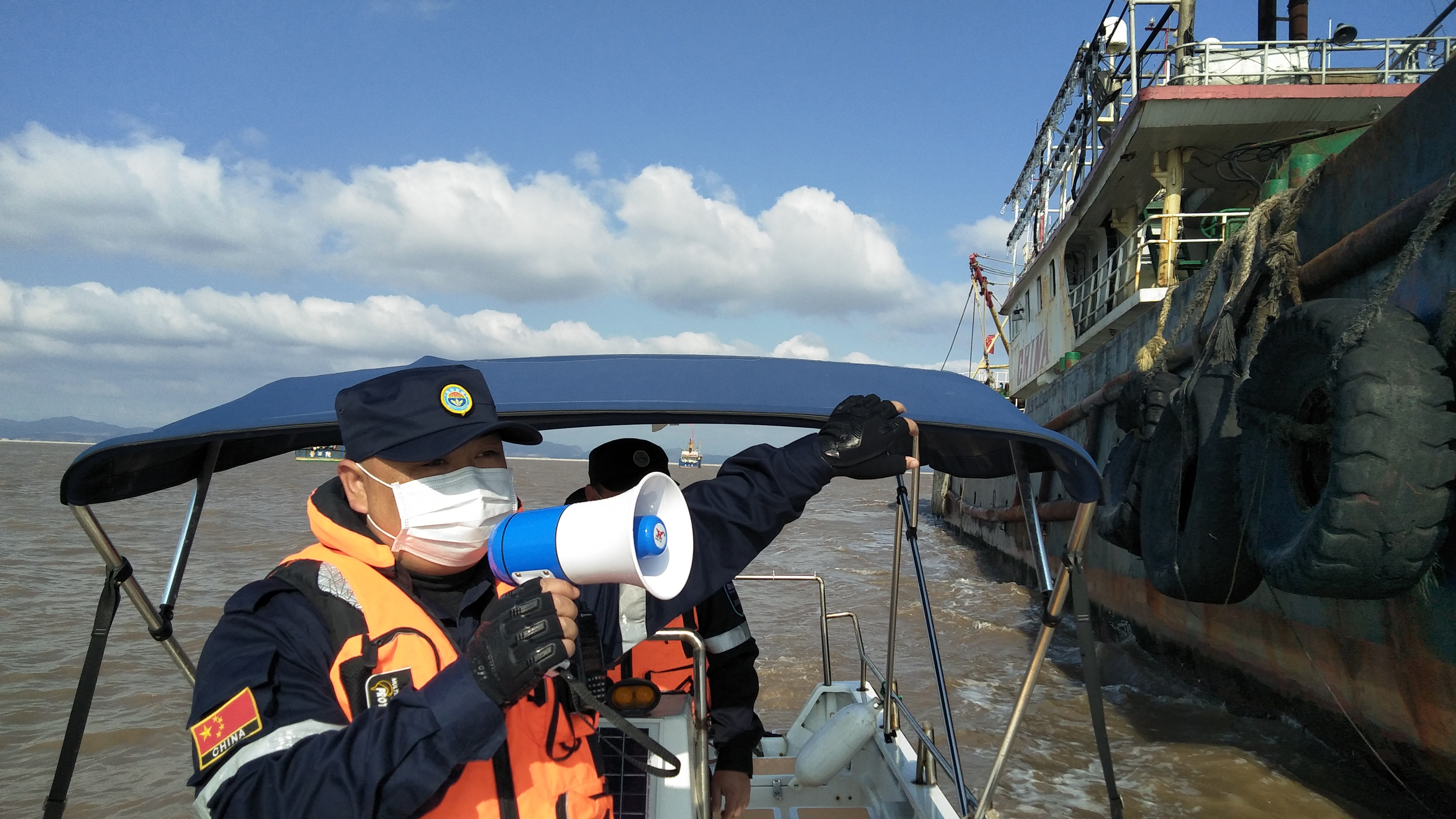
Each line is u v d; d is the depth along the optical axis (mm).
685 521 1390
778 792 3916
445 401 1349
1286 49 9852
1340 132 7051
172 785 5730
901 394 2531
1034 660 2584
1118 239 13477
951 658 9172
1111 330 11836
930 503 39875
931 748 3125
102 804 5465
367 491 1393
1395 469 4336
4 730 6562
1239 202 12070
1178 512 6566
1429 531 4371
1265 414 5441
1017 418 2377
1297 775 5723
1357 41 9539
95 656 2104
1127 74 11414
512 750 1334
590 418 2613
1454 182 4324
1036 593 13000
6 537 17141
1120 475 8141
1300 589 4902
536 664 1083
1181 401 6590
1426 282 4898
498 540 1267
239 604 1279
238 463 2543
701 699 2266
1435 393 4383
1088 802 5543
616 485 2916
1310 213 6141
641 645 2820
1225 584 6094
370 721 1086
